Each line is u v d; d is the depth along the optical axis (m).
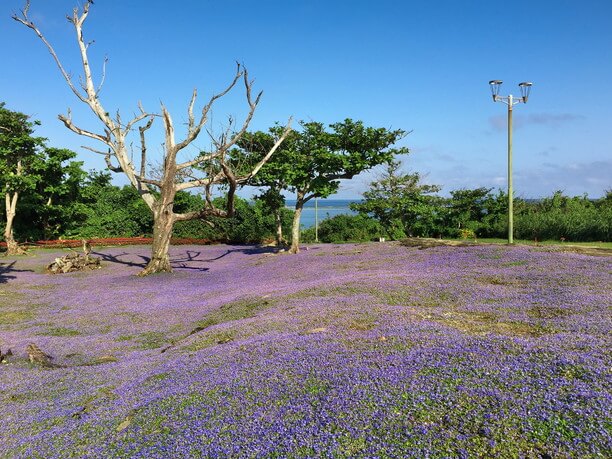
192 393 6.47
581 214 30.92
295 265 22.16
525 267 15.11
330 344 7.70
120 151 24.55
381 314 9.68
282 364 6.99
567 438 4.41
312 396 5.82
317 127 28.23
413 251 22.45
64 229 39.75
